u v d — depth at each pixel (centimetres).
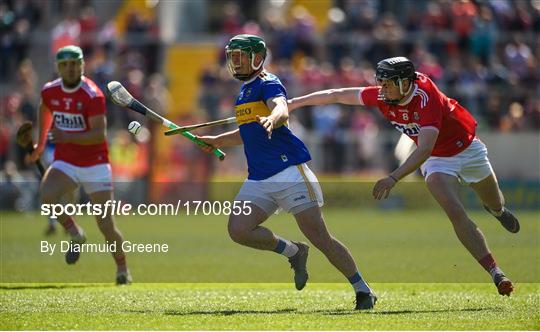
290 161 2830
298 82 8412
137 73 8731
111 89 3016
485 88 8469
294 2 10138
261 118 2630
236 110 2866
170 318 2658
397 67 2906
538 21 9256
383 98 3053
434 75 8381
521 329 2464
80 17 9325
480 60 8800
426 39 8800
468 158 3162
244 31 9125
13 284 3622
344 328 2469
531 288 3488
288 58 8900
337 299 3144
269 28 9219
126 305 2939
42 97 3559
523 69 8738
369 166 8181
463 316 2702
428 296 3222
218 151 3128
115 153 7944
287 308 2917
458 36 8819
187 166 7862
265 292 3350
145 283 3675
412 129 3000
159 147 7969
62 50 3484
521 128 8338
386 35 8831
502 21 9256
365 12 9050
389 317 2678
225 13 10138
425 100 2919
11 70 9188
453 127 3112
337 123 8225
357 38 8862
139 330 2444
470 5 8906
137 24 9306
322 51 8919
